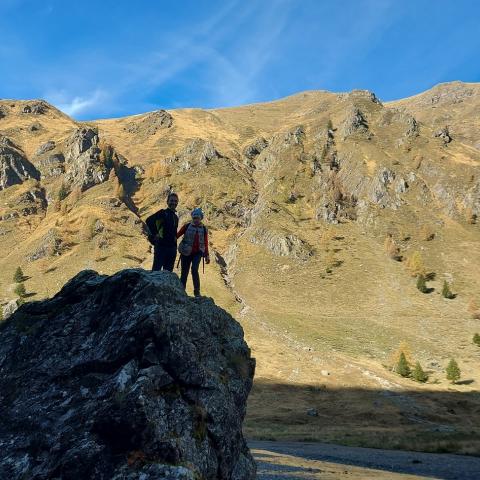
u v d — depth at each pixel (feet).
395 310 448.65
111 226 640.17
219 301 455.63
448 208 637.71
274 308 457.27
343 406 262.47
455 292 478.18
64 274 540.93
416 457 120.88
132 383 35.58
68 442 33.42
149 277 43.50
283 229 615.57
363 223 631.56
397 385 298.15
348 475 80.12
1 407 38.52
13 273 561.43
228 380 45.03
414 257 512.63
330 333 399.65
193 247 52.54
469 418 251.60
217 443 38.22
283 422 233.96
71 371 39.06
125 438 32.99
